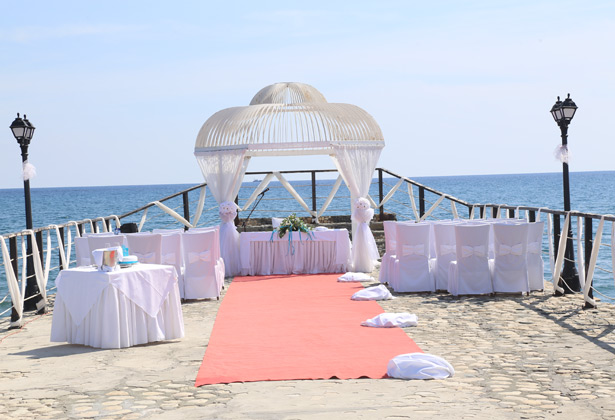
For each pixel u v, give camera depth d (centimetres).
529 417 366
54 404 418
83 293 586
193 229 975
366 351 541
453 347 545
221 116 1135
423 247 853
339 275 1045
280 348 562
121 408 404
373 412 379
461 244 805
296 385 445
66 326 599
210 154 1118
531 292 832
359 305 773
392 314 657
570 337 570
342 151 1095
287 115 1122
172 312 605
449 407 386
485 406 387
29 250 789
